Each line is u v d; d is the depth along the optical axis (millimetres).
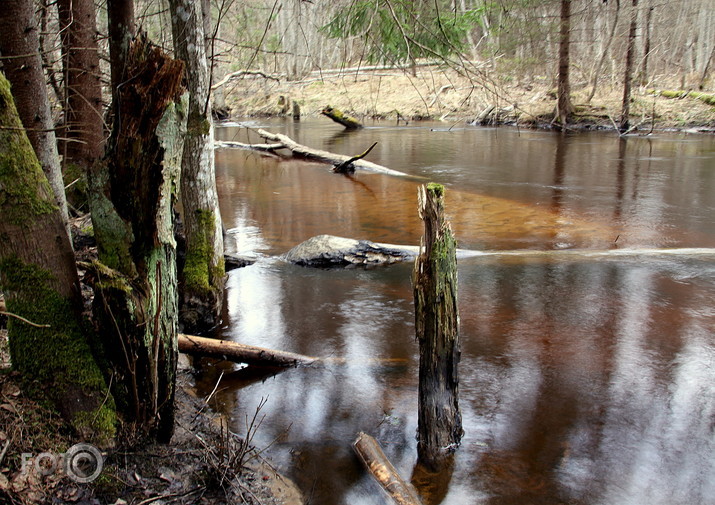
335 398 4762
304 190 14086
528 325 6156
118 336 3379
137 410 3525
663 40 30016
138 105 3131
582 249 9000
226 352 5137
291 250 8766
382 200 12750
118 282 3287
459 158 18984
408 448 4094
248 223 10906
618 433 4234
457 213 11453
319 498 3562
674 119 24891
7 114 3236
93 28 8305
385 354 5547
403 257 8500
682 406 4570
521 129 26625
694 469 3842
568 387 4871
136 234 3354
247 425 4344
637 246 9133
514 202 12320
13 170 3264
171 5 5785
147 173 3223
